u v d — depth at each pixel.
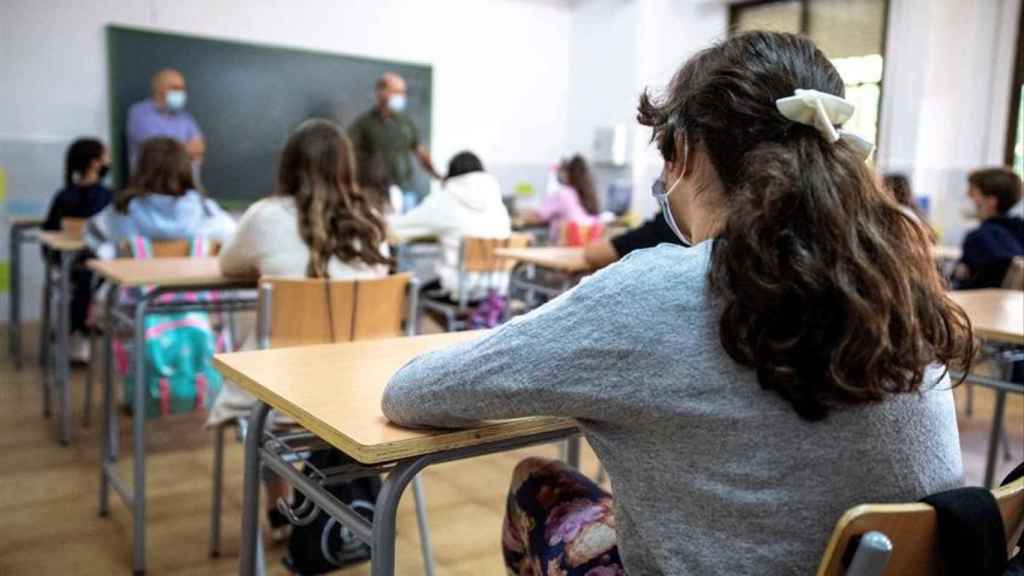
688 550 0.81
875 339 0.71
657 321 0.77
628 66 6.95
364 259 2.15
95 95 5.36
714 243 0.79
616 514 0.89
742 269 0.73
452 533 2.35
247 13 5.85
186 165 3.19
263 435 1.29
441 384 0.87
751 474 0.77
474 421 0.92
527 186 7.42
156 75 5.50
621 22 6.99
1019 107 5.38
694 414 0.77
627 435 0.83
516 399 0.81
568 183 5.86
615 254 2.87
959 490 0.79
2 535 2.27
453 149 6.93
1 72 5.05
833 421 0.76
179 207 3.17
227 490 2.61
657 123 0.90
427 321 5.08
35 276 5.32
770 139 0.80
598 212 5.88
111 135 5.42
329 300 1.91
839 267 0.72
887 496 0.79
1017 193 3.53
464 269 3.85
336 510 1.06
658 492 0.82
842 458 0.77
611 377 0.78
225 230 3.30
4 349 4.46
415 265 5.81
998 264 3.37
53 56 5.20
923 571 0.78
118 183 5.45
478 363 0.84
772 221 0.73
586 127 7.43
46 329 3.58
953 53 5.54
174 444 3.02
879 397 0.74
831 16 6.14
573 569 1.03
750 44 0.85
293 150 2.13
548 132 7.50
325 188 2.12
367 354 1.35
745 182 0.78
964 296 2.43
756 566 0.78
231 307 2.43
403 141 6.54
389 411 0.97
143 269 2.31
